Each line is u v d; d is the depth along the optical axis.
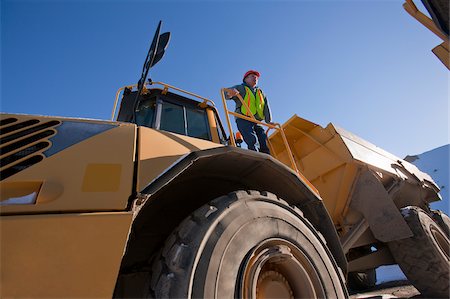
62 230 0.91
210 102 3.14
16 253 0.85
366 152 4.13
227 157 1.71
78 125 1.40
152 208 1.86
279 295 1.57
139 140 1.38
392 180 4.26
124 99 3.10
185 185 1.90
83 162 1.13
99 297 0.90
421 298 3.33
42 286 0.85
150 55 2.44
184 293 1.17
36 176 1.02
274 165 1.88
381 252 3.77
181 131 2.79
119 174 1.14
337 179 3.87
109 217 0.98
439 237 3.71
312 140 4.25
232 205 1.53
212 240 1.34
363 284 5.36
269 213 1.64
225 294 1.25
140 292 1.84
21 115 1.38
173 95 2.94
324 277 1.67
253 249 1.45
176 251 1.32
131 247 1.94
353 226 3.68
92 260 0.92
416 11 2.72
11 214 0.89
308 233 1.78
